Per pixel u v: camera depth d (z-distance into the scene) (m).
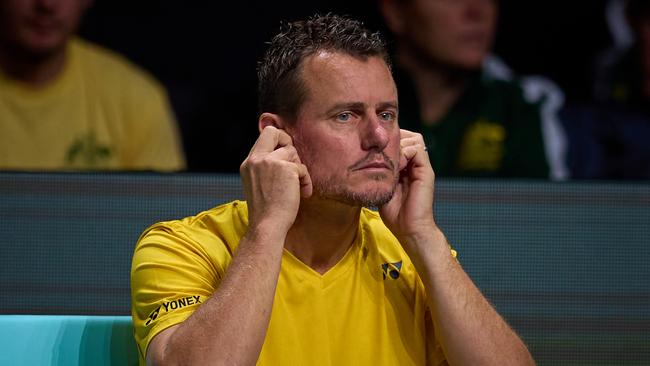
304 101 5.71
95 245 10.06
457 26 11.36
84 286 10.06
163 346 5.43
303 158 5.74
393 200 6.12
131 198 10.08
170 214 10.08
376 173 5.65
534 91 11.48
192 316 5.41
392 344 6.00
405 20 11.42
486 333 5.84
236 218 6.13
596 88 11.51
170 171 10.64
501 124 11.44
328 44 5.75
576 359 10.46
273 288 5.47
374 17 11.41
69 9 10.80
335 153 5.64
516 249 10.41
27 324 5.83
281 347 5.76
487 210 10.38
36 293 10.02
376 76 5.70
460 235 10.38
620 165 11.47
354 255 6.09
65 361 5.84
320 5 11.27
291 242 5.97
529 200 10.43
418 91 11.42
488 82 11.48
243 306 5.36
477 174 11.40
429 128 11.42
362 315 5.97
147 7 10.98
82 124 10.90
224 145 11.09
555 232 10.44
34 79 10.77
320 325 5.85
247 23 11.11
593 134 11.49
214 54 11.08
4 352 5.77
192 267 5.82
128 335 5.94
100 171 10.16
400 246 6.38
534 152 11.45
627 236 10.48
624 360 10.48
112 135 10.97
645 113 11.48
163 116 11.02
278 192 5.64
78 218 10.05
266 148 5.74
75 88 10.88
